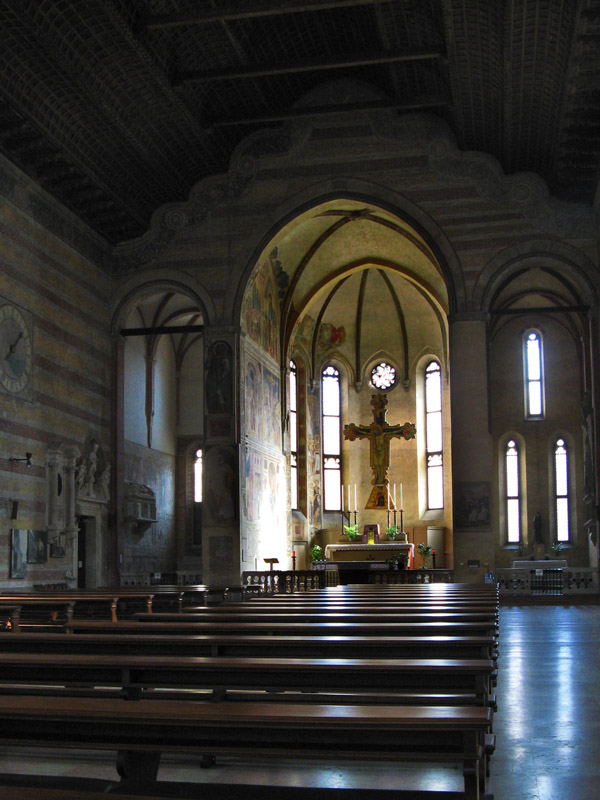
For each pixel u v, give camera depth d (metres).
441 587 21.70
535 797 6.16
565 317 41.50
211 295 32.72
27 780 6.07
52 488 27.03
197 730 5.30
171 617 10.45
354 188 32.25
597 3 20.33
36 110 25.25
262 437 36.47
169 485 41.00
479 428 30.80
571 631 19.02
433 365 46.56
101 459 31.30
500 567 40.69
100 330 32.09
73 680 7.04
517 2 21.94
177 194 33.34
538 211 31.22
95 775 6.84
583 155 28.38
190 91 28.27
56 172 27.81
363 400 47.47
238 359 32.34
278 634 9.01
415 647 7.54
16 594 18.83
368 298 46.41
